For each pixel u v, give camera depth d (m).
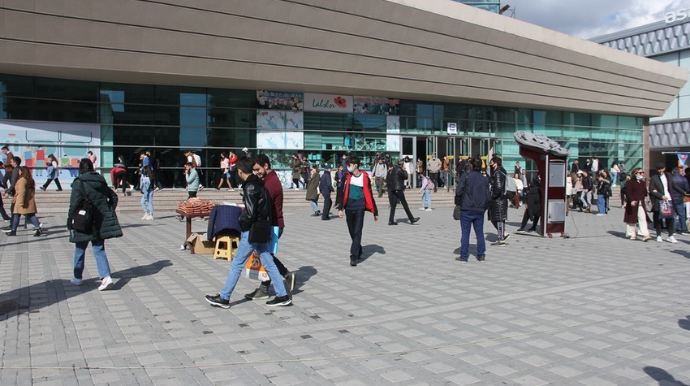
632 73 33.22
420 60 24.64
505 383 4.25
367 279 8.20
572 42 29.34
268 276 6.93
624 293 7.33
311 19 20.95
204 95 23.44
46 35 17.64
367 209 9.30
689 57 43.28
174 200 19.91
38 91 20.52
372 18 22.11
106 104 21.67
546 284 7.89
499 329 5.68
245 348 5.04
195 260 9.55
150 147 22.45
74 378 4.30
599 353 4.96
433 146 29.28
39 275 8.21
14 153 20.20
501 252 10.97
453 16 24.09
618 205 28.05
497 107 31.78
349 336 5.42
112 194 7.50
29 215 12.58
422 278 8.28
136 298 6.88
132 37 18.73
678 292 7.40
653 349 5.07
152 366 4.57
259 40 20.66
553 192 13.46
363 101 27.05
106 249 10.76
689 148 44.12
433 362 4.71
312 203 19.17
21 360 4.68
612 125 37.09
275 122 24.88
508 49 26.83
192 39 19.59
